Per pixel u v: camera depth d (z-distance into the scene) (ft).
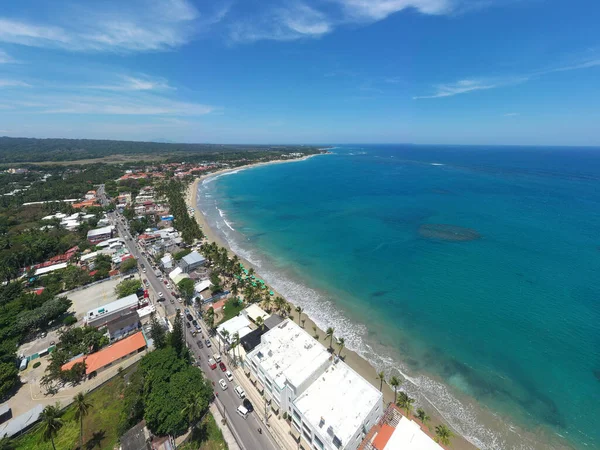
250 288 292.40
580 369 213.25
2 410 170.30
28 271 338.95
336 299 307.17
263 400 183.01
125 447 144.25
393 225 525.34
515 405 190.19
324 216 599.98
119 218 568.41
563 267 347.36
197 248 417.28
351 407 155.33
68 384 191.21
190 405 153.17
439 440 162.09
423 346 240.94
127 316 250.98
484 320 266.77
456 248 414.82
